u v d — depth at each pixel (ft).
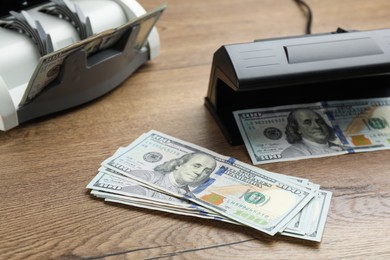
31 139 3.03
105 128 3.15
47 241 2.39
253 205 2.57
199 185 2.68
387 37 3.06
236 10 4.61
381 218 2.59
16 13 3.09
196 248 2.39
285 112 3.23
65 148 2.98
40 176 2.77
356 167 2.91
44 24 3.20
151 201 2.59
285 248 2.40
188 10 4.57
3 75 2.95
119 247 2.37
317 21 4.44
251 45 2.92
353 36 3.04
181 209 2.56
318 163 2.92
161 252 2.36
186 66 3.81
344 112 3.26
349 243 2.44
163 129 3.16
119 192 2.63
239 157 2.94
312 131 3.12
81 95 3.24
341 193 2.73
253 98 3.30
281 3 4.75
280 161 2.91
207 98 3.37
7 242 2.38
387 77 3.47
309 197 2.65
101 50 3.26
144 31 3.43
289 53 2.89
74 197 2.64
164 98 3.45
